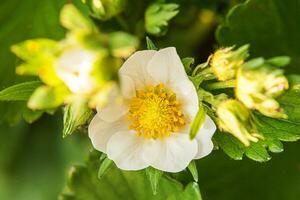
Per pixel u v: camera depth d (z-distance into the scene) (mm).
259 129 195
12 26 228
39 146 246
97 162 217
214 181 225
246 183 227
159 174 189
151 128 189
